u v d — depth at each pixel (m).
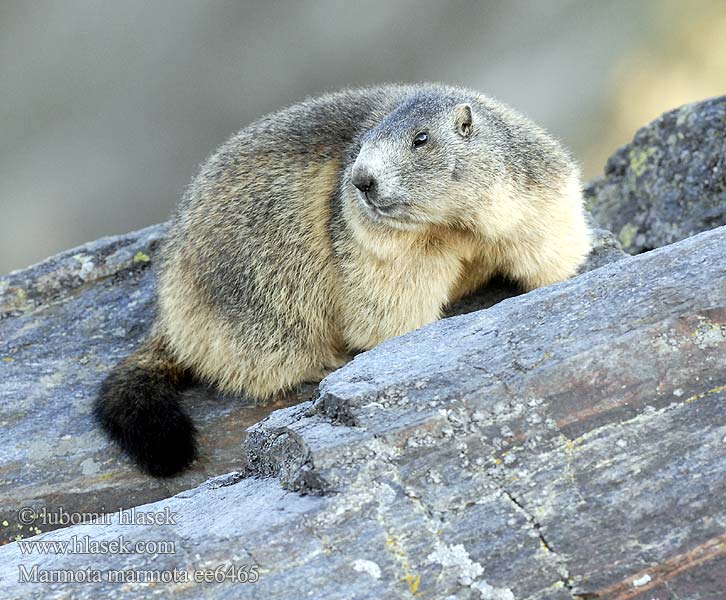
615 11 27.50
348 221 10.54
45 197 27.67
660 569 7.14
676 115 14.34
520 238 10.73
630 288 8.55
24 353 12.39
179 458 10.30
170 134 28.12
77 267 13.56
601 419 7.77
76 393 11.62
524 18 27.86
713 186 13.77
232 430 10.96
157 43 28.30
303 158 11.30
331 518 7.39
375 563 7.19
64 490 10.22
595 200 15.08
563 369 7.94
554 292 8.81
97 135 28.00
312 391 11.55
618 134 26.92
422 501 7.45
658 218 14.18
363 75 28.28
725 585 7.09
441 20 28.25
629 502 7.40
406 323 10.86
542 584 7.11
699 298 8.22
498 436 7.71
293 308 11.26
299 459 7.89
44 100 27.94
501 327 8.59
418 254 10.56
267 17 28.34
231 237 11.30
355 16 28.09
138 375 11.27
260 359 11.34
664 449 7.61
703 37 26.91
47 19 28.27
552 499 7.45
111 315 12.93
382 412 7.90
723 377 7.89
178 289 11.69
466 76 27.89
